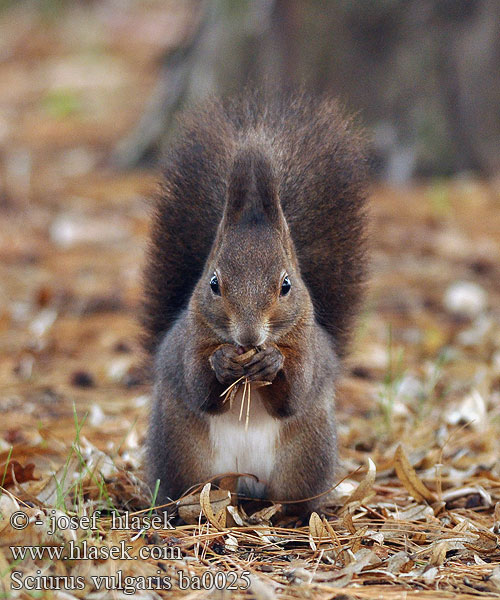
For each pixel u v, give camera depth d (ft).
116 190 83.66
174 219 33.47
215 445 30.07
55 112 115.55
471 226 74.23
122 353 51.19
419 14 81.87
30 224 75.00
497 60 83.20
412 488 32.63
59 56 147.95
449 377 48.19
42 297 57.98
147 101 121.90
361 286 34.55
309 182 33.32
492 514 32.32
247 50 83.15
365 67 82.53
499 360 49.83
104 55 149.38
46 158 95.96
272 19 82.02
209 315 28.04
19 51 149.59
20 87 128.67
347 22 81.41
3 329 54.80
